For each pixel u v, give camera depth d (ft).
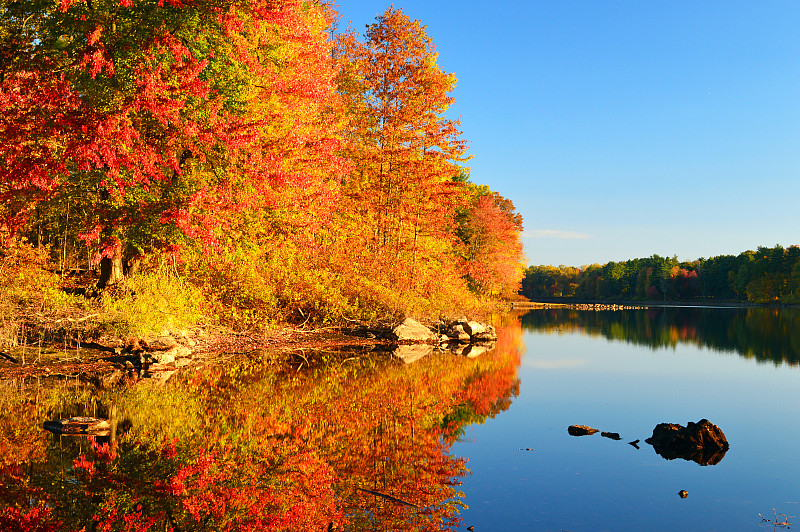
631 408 34.58
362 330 73.15
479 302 107.55
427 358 56.03
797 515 17.58
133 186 43.60
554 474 21.67
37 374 37.76
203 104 43.42
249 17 43.50
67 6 36.73
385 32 90.63
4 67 40.60
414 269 89.66
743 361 57.88
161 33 38.50
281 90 53.26
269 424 27.89
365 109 93.76
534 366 52.60
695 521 16.99
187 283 56.54
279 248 64.95
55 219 57.72
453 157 94.17
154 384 36.52
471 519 16.87
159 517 16.42
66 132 35.76
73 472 20.01
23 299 46.16
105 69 38.96
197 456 22.33
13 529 15.23
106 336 45.78
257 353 54.08
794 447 26.02
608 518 17.17
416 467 22.21
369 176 95.50
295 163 55.52
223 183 46.96
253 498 18.24
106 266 53.47
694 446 25.52
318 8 85.30
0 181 35.40
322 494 18.80
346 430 27.55
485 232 158.10
